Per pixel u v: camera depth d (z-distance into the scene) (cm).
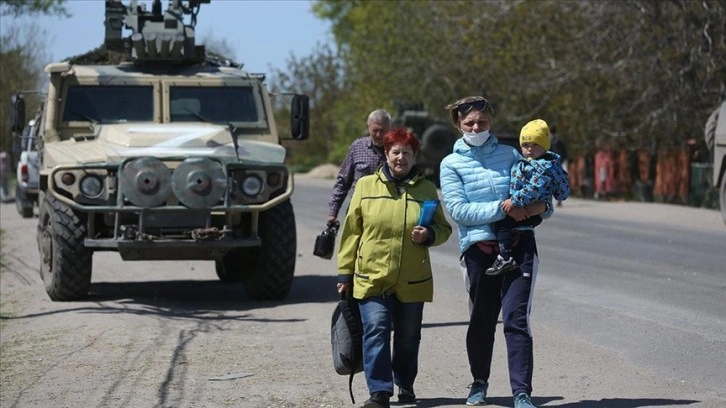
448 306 2645
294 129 3095
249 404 1680
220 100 3084
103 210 2714
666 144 7881
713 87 7556
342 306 1603
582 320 2412
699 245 4128
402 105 10194
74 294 2866
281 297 2908
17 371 2028
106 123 3011
